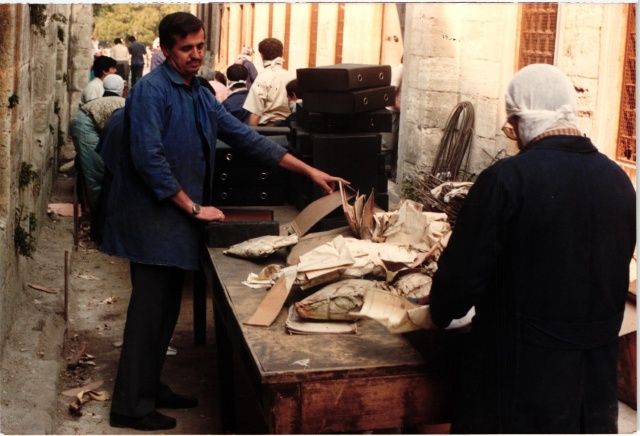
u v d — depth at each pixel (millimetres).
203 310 5664
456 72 8664
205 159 4379
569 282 2822
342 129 5195
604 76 6051
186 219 4293
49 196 9070
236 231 4504
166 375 5227
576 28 6395
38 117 7789
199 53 4195
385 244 3863
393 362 3006
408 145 9273
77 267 7289
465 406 2951
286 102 7941
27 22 6051
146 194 4242
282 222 4926
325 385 2947
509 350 2854
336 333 3264
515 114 2969
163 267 4344
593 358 2861
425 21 8734
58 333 5508
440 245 3867
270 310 3438
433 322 2996
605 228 2871
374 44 12195
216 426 4570
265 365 2961
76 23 14711
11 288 5227
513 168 2844
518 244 2834
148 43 39094
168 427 4488
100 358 5410
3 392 4344
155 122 4117
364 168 5137
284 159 4664
